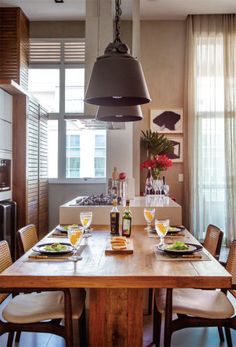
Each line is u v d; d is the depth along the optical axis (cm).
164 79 627
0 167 443
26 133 492
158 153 601
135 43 500
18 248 264
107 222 347
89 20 430
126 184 411
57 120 627
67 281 189
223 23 604
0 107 440
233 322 217
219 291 252
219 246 273
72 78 624
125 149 583
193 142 606
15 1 543
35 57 622
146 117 627
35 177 543
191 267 204
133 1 499
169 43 625
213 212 607
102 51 426
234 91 601
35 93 626
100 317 224
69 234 227
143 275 189
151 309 324
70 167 633
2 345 272
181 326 216
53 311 218
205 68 609
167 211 346
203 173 608
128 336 224
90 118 397
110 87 209
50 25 618
